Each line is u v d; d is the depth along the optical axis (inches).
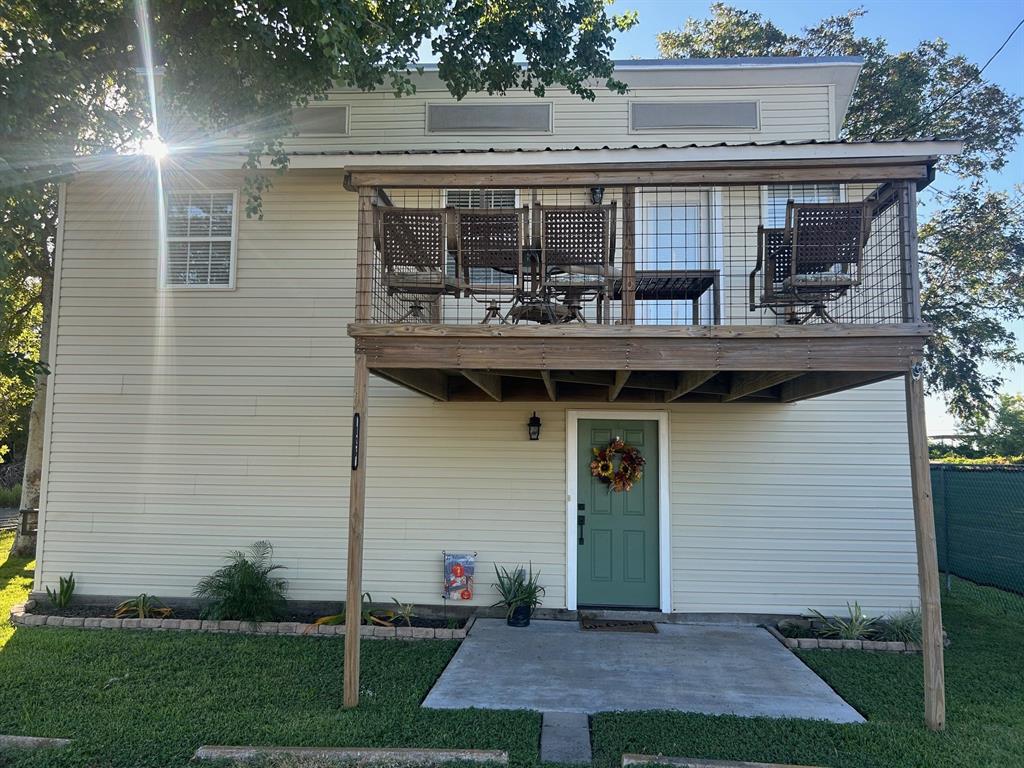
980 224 594.2
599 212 191.2
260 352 292.4
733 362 181.3
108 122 220.2
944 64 607.5
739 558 276.1
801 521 275.9
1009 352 601.0
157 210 299.7
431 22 235.8
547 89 301.9
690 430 282.2
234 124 246.8
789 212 201.0
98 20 209.2
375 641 241.6
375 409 289.6
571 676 205.5
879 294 253.8
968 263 593.6
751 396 276.1
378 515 285.0
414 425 287.7
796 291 207.6
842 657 226.4
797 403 280.1
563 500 281.7
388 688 191.5
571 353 185.2
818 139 291.9
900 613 268.1
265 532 286.0
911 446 177.0
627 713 173.8
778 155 243.8
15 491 730.2
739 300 277.9
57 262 299.7
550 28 265.0
